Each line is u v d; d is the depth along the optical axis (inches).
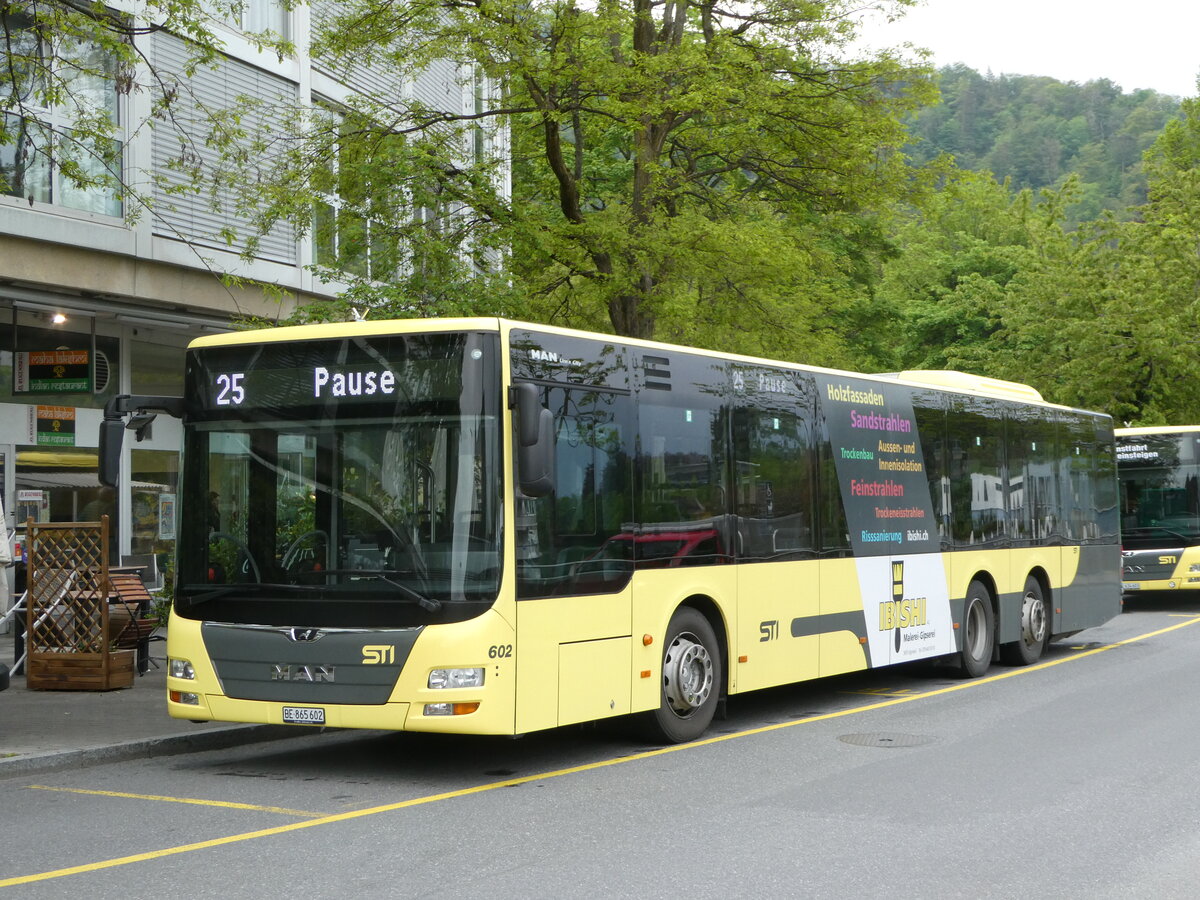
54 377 749.3
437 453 375.9
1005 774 384.5
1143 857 287.7
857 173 807.7
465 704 365.4
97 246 707.4
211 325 821.2
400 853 292.7
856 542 546.3
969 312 2202.3
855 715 514.9
